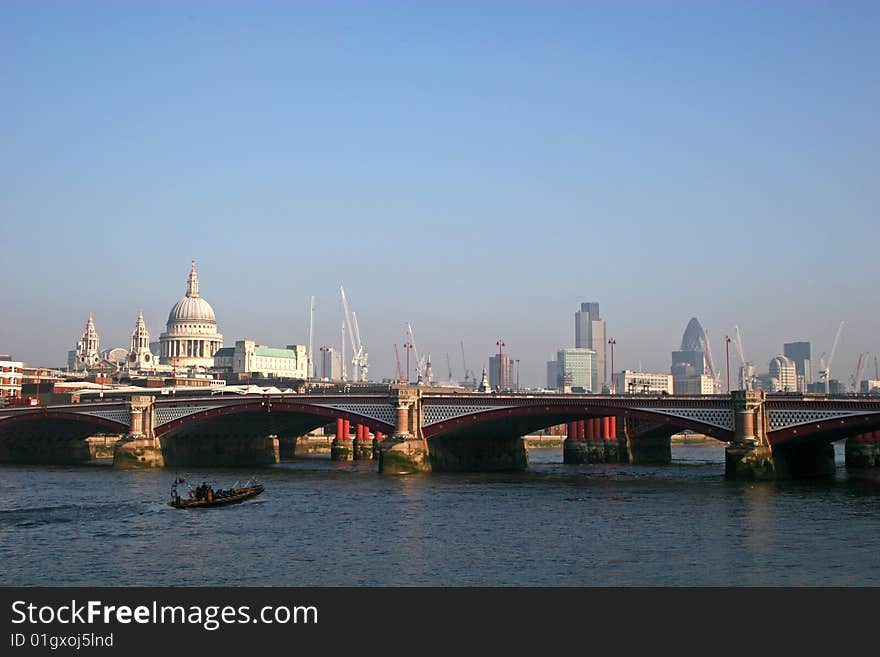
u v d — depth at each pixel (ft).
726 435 606.96
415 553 356.59
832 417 573.33
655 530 403.54
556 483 614.75
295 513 464.24
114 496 555.28
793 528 405.80
